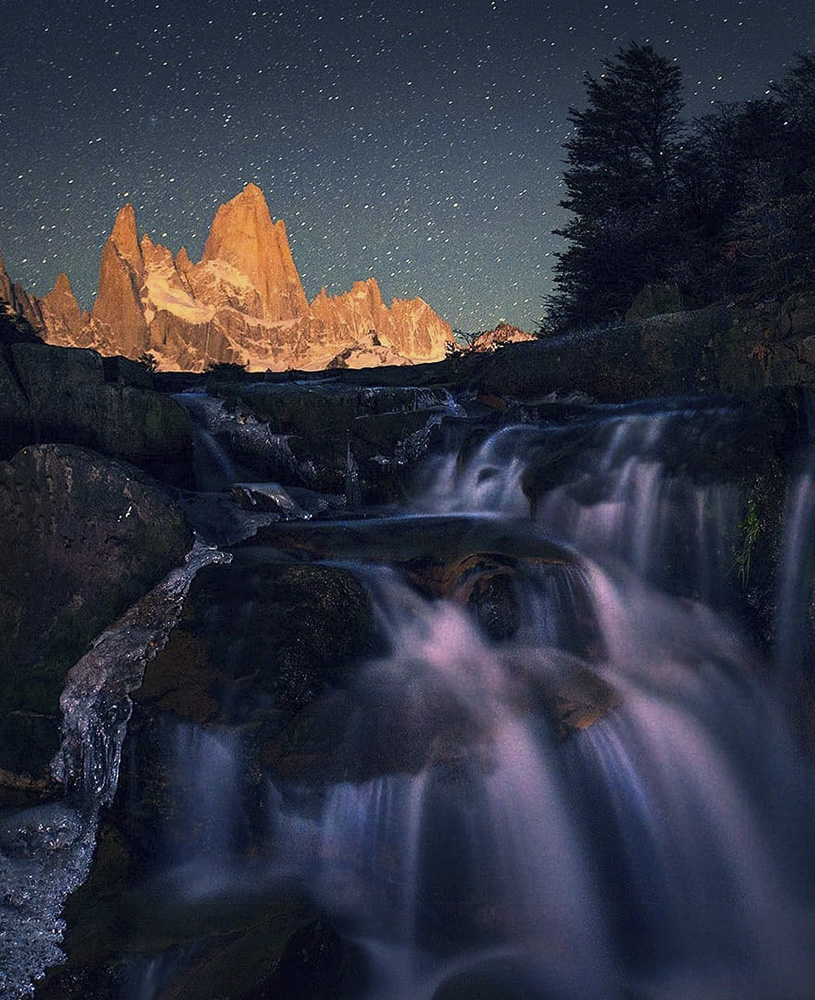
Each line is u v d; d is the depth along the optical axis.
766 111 23.80
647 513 8.95
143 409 10.31
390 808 6.12
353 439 11.77
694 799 6.93
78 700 7.27
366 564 8.44
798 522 8.30
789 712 7.84
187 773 6.67
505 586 7.92
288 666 7.09
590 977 5.79
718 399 9.39
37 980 5.28
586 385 12.80
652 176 29.98
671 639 8.20
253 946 5.21
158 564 8.27
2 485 8.17
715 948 6.25
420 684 6.96
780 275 14.70
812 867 7.09
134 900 6.02
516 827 6.17
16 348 9.74
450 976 5.62
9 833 6.53
